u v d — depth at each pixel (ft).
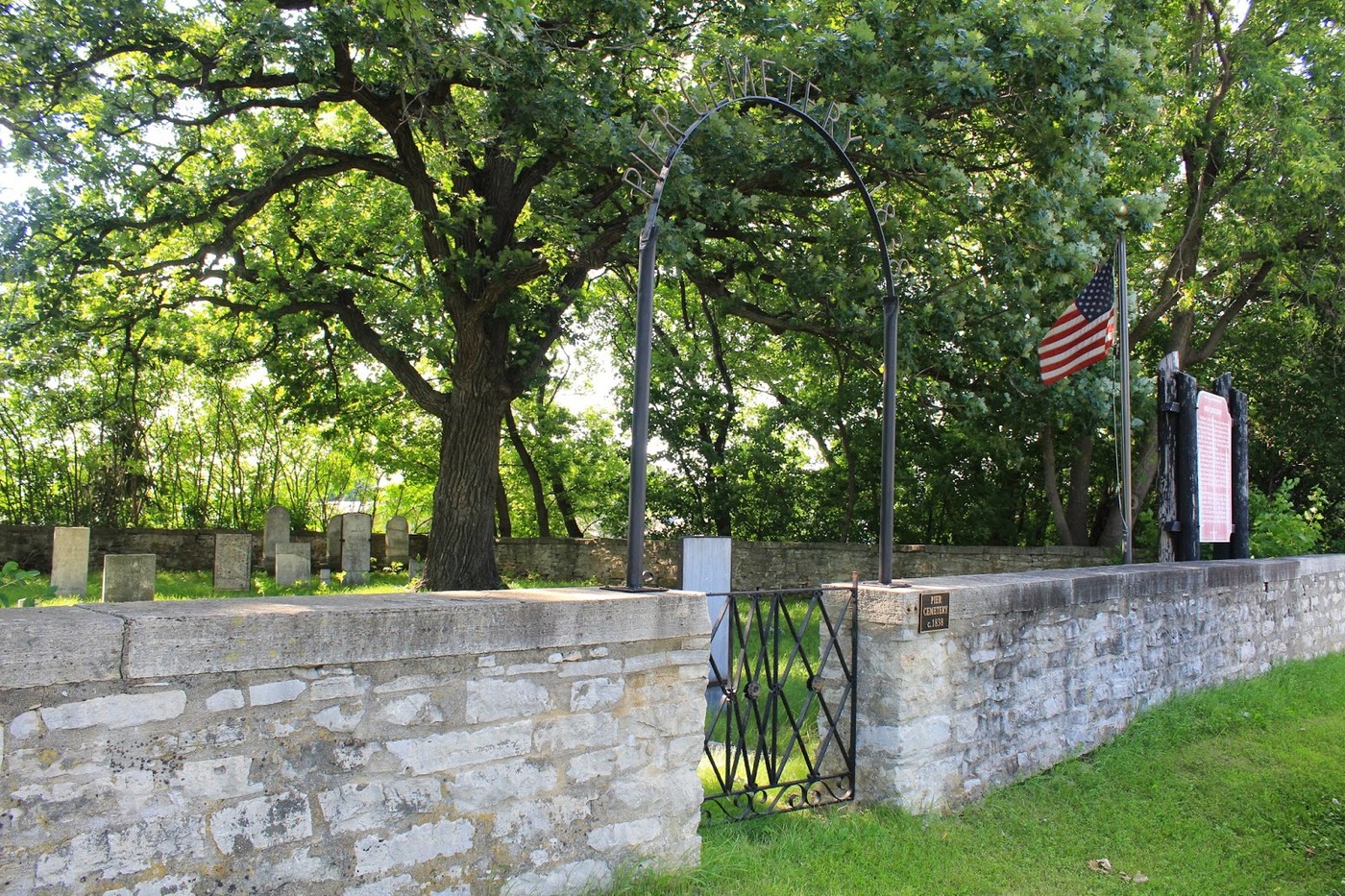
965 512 62.80
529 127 30.96
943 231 34.96
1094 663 20.74
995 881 14.07
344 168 37.99
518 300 39.73
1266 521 40.24
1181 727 21.62
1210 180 50.52
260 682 9.48
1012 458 48.37
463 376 39.93
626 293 65.10
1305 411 55.52
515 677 11.32
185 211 36.11
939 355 36.73
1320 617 32.17
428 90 33.37
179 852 8.95
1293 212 47.32
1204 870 14.99
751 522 65.82
